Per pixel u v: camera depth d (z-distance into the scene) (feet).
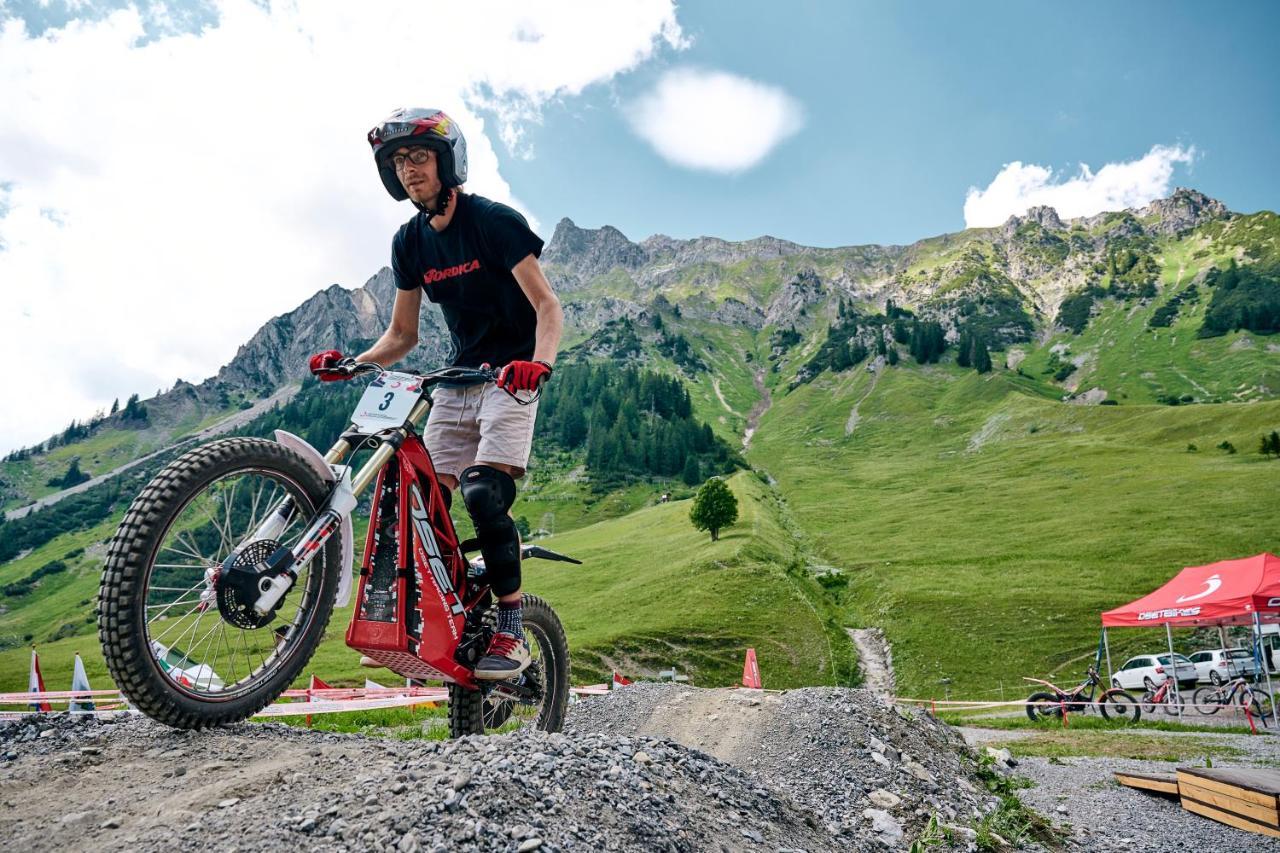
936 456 484.74
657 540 332.60
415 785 8.67
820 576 253.85
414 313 13.98
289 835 7.61
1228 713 70.49
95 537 620.49
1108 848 19.47
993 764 26.13
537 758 9.90
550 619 14.78
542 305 12.26
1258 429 378.32
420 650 10.95
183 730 10.16
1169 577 205.77
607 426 616.39
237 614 9.30
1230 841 20.06
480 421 12.32
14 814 8.25
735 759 21.76
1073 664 157.38
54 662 228.63
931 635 182.60
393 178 12.53
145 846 7.47
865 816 17.13
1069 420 482.69
